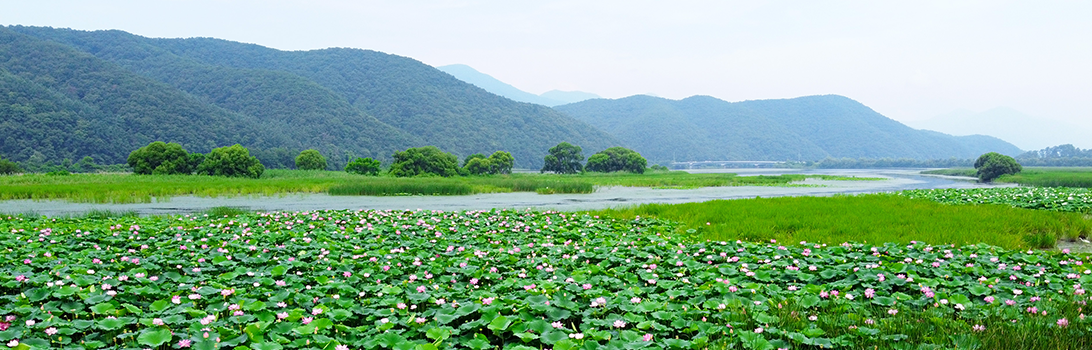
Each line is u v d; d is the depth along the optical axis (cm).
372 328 602
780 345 557
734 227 1584
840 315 639
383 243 1213
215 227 1423
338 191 3956
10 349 508
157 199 3397
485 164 9538
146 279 780
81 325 583
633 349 534
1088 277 824
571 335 560
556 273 880
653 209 2200
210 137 15675
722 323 631
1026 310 658
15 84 13938
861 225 1598
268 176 7131
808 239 1370
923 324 610
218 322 607
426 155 7700
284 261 962
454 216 1777
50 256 948
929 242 1288
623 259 994
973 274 860
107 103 15912
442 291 770
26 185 4219
